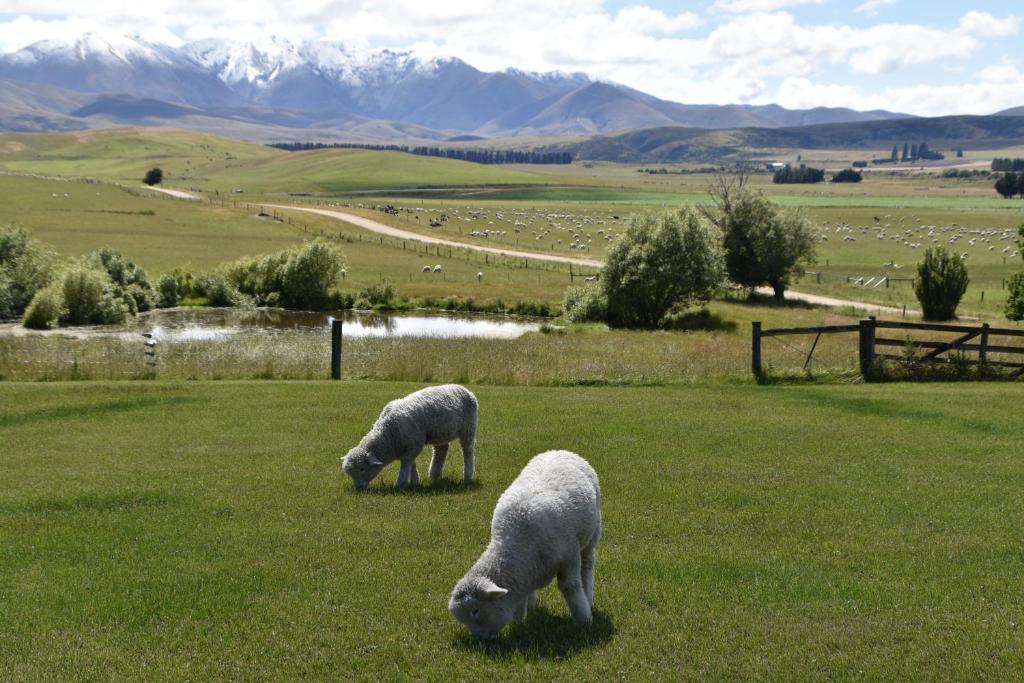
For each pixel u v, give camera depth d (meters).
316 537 10.69
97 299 50.22
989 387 23.03
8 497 12.37
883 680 7.23
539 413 18.83
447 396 12.78
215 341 36.66
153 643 7.90
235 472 13.90
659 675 7.31
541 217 140.00
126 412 18.89
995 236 114.38
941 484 13.30
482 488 12.88
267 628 8.20
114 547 10.41
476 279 74.12
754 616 8.48
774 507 12.12
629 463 14.52
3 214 101.50
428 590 9.06
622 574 9.52
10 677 7.24
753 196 63.03
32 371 24.94
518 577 7.39
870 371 24.89
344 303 62.75
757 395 21.64
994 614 8.46
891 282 75.88
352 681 7.24
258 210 123.69
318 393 21.28
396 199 195.50
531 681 7.20
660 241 50.47
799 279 74.56
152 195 137.50
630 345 33.38
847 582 9.33
